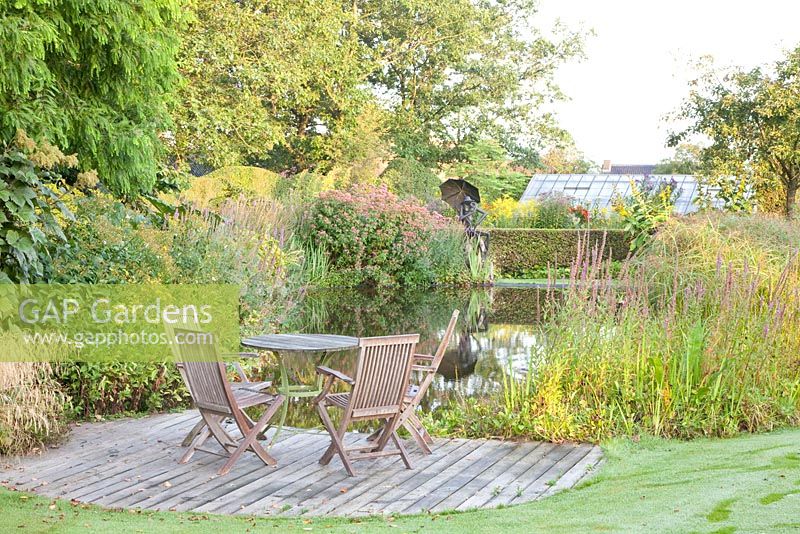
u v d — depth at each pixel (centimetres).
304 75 2211
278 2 2078
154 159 1033
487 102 3372
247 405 530
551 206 2355
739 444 549
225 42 1908
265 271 1004
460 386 802
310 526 405
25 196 569
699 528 359
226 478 499
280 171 2967
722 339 640
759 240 1102
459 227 2006
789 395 643
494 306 1509
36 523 398
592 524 381
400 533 388
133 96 934
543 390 618
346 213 1891
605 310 670
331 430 518
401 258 1888
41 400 562
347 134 2697
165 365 675
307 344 552
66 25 806
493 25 3266
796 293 705
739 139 2298
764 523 357
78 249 680
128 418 657
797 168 2262
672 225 1145
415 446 577
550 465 527
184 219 905
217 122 1884
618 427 600
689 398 611
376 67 2850
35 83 821
